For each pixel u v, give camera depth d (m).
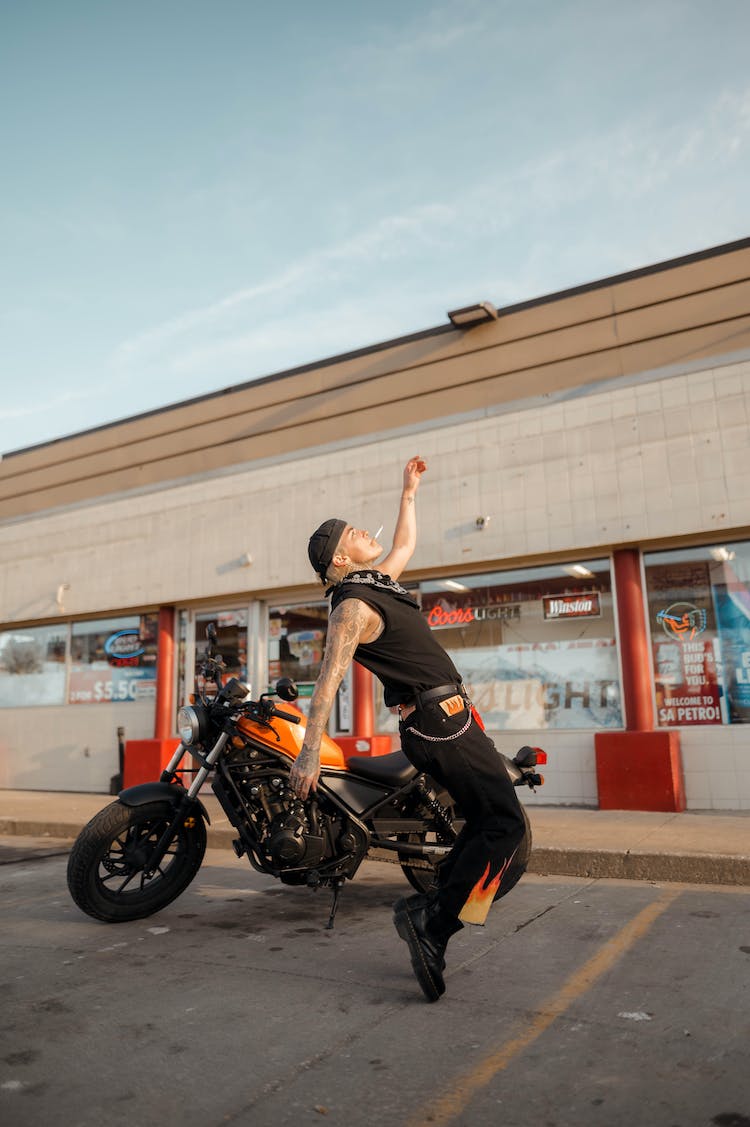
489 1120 2.08
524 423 8.84
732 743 7.67
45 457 12.68
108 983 3.20
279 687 4.05
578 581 8.60
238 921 4.20
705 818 6.96
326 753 4.11
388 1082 2.31
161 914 4.37
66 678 12.05
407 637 3.02
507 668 8.82
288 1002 2.96
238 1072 2.38
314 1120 2.10
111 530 11.73
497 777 2.98
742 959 3.38
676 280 8.34
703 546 8.09
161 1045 2.58
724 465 7.80
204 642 10.99
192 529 10.97
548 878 5.32
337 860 3.97
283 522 10.24
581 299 8.79
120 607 11.43
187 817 4.36
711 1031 2.61
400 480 9.49
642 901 4.56
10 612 12.50
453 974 3.24
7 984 3.21
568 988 3.05
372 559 3.37
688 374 8.10
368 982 3.17
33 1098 2.24
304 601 10.39
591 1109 2.13
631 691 8.02
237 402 10.92
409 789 4.24
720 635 7.88
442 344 9.53
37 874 5.75
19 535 12.68
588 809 7.89
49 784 11.78
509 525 8.73
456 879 2.90
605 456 8.36
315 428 10.23
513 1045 2.54
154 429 11.61
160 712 10.98
